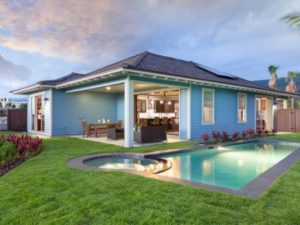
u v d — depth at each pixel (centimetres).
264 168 698
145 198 352
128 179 446
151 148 881
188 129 1200
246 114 1580
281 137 1332
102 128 1303
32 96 1582
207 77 1247
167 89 1270
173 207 320
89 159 687
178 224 276
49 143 997
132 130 931
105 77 995
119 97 1612
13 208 326
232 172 648
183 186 403
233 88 1390
